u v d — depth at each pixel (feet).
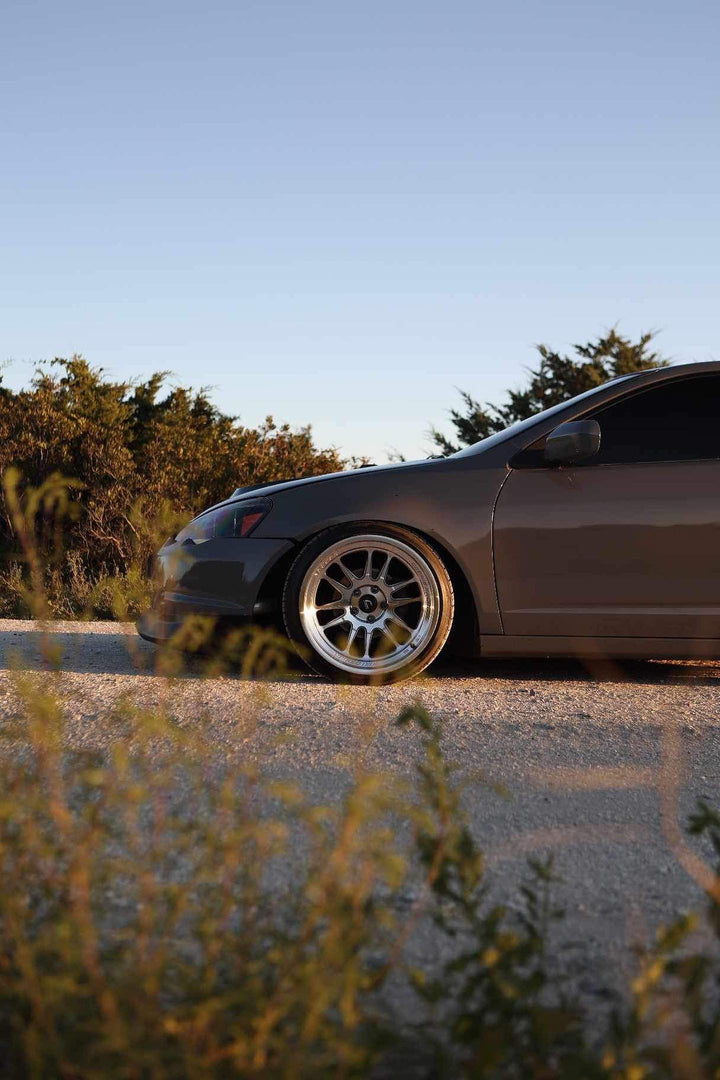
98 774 5.18
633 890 7.43
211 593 15.90
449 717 13.03
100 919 5.31
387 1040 4.43
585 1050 4.61
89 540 38.99
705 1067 4.35
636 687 15.69
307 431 52.54
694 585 15.40
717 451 15.72
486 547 15.53
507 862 7.98
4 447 40.98
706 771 10.78
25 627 23.43
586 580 15.48
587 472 15.66
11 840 5.24
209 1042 4.27
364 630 15.74
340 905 4.65
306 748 11.17
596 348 81.71
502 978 4.64
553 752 11.43
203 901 5.44
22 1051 4.58
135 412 55.11
